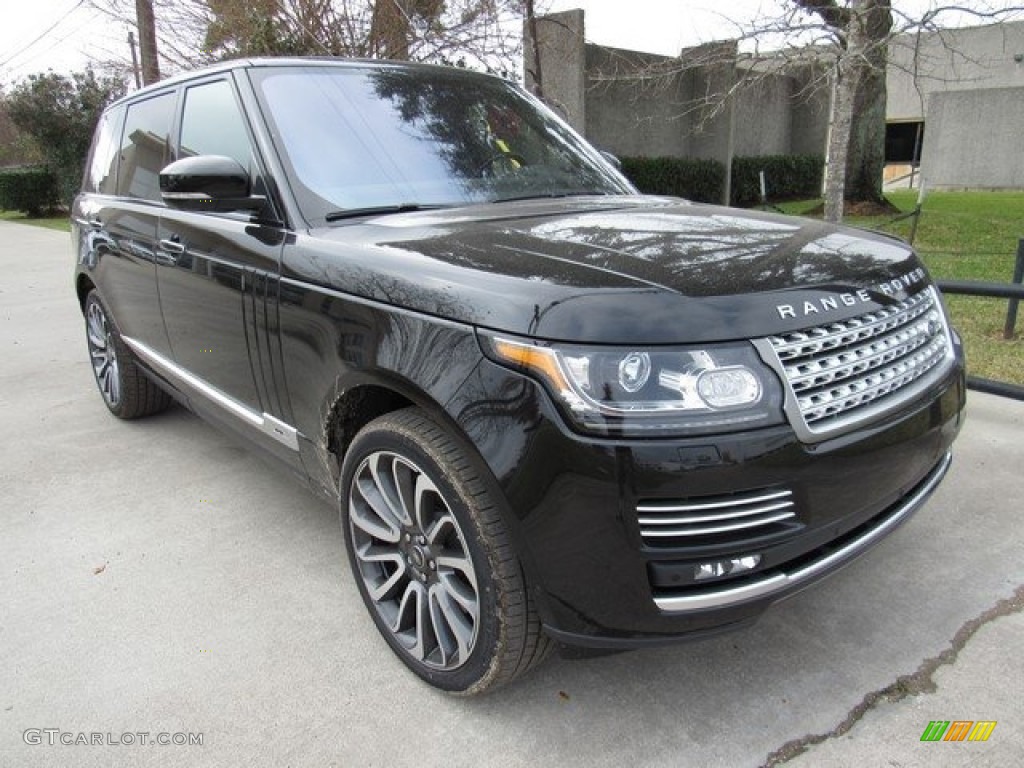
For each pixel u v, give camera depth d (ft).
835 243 7.89
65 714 7.61
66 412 16.46
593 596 6.26
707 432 6.01
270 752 7.11
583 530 6.09
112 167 14.38
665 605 6.23
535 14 32.19
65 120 73.82
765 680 7.86
